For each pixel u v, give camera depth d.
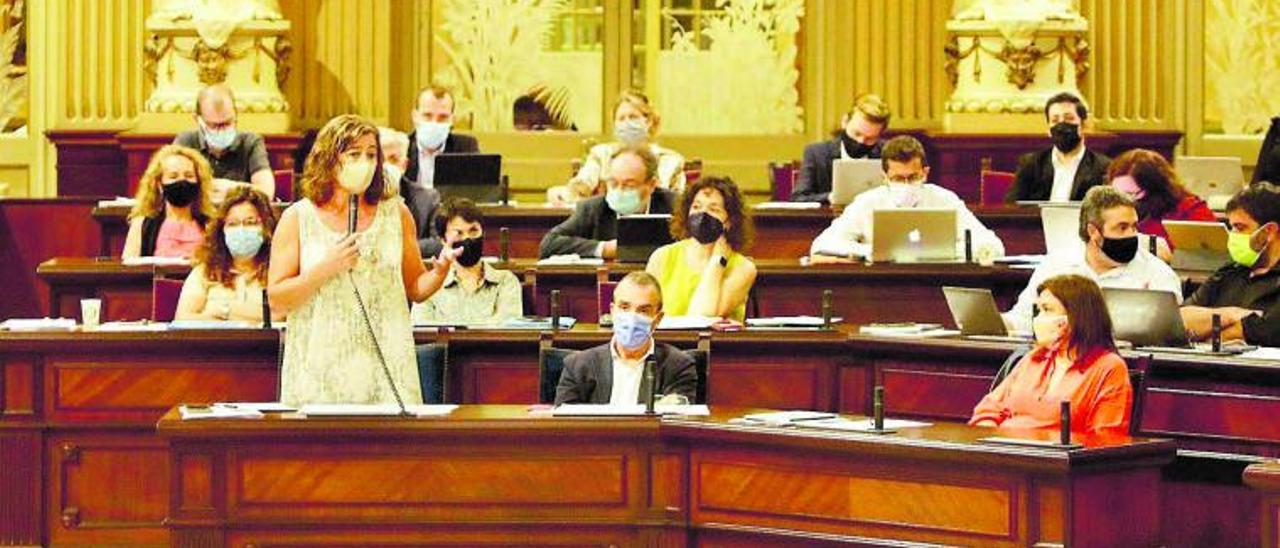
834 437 7.84
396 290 8.70
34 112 17.27
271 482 8.18
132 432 10.12
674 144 17.69
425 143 14.70
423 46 17.53
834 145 15.21
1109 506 7.48
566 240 12.88
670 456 8.28
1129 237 9.96
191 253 12.38
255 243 10.75
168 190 12.48
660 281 11.02
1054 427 8.16
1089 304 8.50
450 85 17.59
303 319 8.63
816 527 7.97
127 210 13.85
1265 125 17.86
